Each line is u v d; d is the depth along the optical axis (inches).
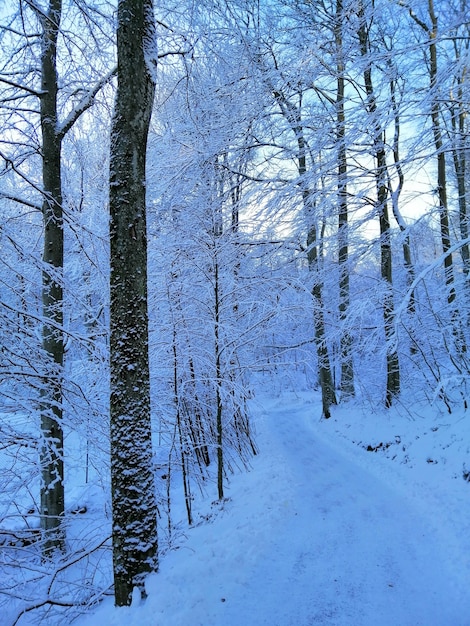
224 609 138.4
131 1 159.2
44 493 236.4
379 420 388.8
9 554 194.1
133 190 157.6
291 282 345.1
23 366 191.0
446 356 346.6
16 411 197.3
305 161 437.7
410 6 284.0
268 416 600.4
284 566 168.2
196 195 324.5
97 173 385.1
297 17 388.2
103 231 341.1
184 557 175.8
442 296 327.0
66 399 222.2
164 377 306.7
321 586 153.7
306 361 365.1
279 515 218.1
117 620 134.0
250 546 183.6
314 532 200.2
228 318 313.7
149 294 304.3
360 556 176.1
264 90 370.6
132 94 157.6
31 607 153.3
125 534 148.1
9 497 217.2
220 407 285.4
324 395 509.7
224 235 299.9
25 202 248.2
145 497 151.3
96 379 281.6
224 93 367.2
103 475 264.8
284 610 138.4
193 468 337.4
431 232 415.8
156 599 138.0
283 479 281.4
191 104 350.6
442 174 389.1
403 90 273.3
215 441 350.9
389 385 398.3
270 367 335.9
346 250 468.1
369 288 386.3
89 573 212.7
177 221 314.7
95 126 346.3
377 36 382.9
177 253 284.0
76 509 303.0
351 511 227.1
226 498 275.4
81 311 300.5
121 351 154.3
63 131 257.0
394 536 194.5
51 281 251.6
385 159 359.9
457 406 320.5
